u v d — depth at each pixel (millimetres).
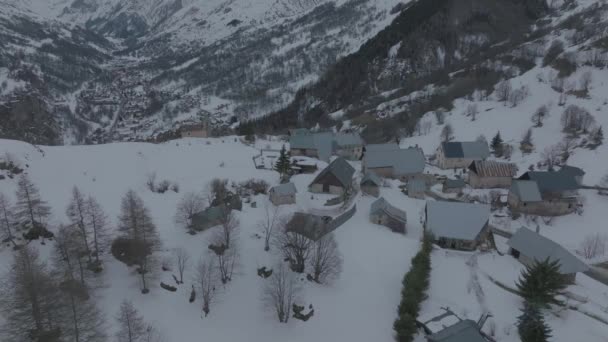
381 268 67312
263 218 76875
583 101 151250
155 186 88375
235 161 114562
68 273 48875
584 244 79062
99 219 59000
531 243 70688
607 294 64312
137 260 55500
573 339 53562
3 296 42406
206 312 53562
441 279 65312
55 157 95875
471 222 75875
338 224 80625
